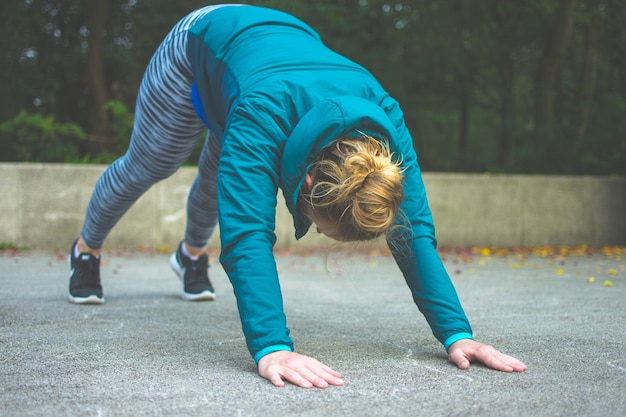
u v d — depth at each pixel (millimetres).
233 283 1991
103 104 11641
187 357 2260
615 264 6305
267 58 2084
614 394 1835
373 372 2057
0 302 3473
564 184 8438
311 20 11688
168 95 2574
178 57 2525
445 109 15656
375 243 2057
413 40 13398
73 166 7152
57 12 12930
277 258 6746
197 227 3367
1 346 2400
